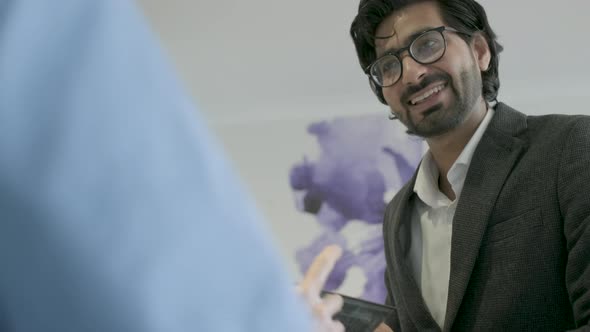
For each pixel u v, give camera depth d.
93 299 0.12
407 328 1.10
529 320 0.92
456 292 0.97
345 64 2.84
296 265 2.94
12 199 0.12
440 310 1.09
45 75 0.13
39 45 0.13
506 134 1.04
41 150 0.12
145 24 0.15
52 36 0.13
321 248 2.94
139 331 0.12
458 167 1.08
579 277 0.87
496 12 2.54
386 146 2.99
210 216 0.13
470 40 1.14
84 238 0.12
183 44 2.71
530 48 2.69
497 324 0.93
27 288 0.12
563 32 2.60
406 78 1.11
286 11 2.52
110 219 0.12
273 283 0.14
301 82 2.96
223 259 0.13
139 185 0.13
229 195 0.14
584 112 2.79
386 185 2.95
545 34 2.62
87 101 0.13
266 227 0.15
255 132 3.11
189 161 0.14
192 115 0.14
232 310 0.13
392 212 1.25
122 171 0.13
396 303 1.16
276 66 2.86
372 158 2.99
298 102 3.08
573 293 0.87
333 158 3.02
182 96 0.14
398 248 1.14
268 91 3.03
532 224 0.94
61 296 0.12
